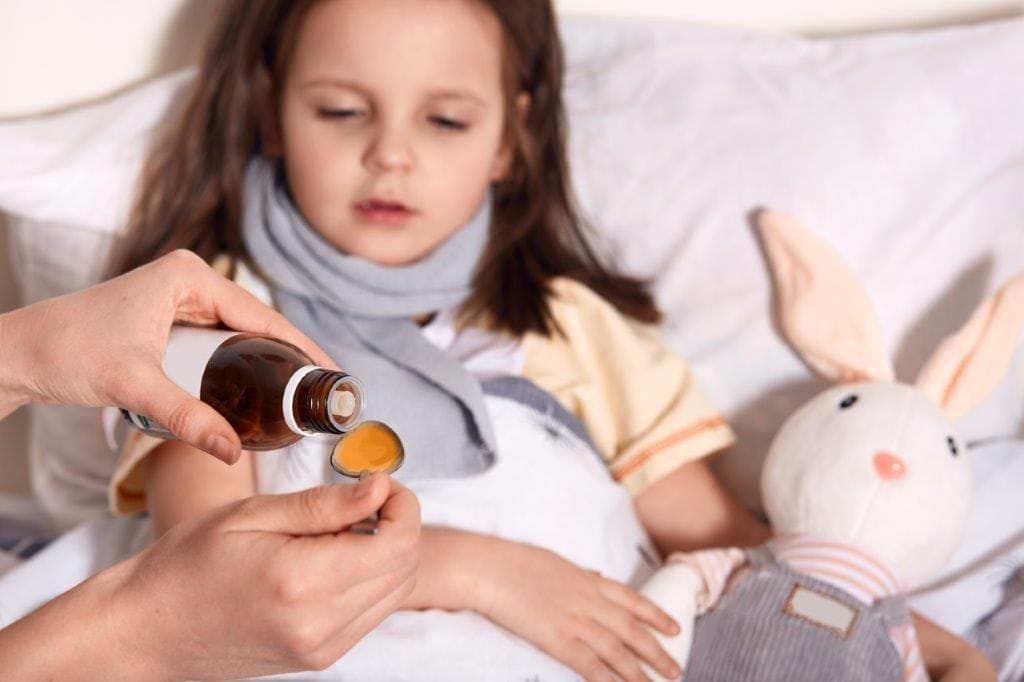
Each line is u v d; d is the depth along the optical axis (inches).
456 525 45.2
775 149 54.6
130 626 28.7
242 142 53.1
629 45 58.4
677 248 55.2
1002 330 49.1
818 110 54.7
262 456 45.8
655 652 42.6
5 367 30.5
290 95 49.4
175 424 28.5
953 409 49.2
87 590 29.5
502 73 51.8
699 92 56.1
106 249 54.0
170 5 58.4
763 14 61.4
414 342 48.6
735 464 54.6
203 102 53.4
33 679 28.8
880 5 60.9
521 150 55.2
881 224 53.7
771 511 47.3
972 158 53.7
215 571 27.3
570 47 59.1
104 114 55.3
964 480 45.3
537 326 52.4
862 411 45.9
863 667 42.1
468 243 51.4
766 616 43.4
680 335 54.9
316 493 27.3
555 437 48.6
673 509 53.1
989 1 60.4
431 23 48.1
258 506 27.9
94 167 53.4
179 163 53.6
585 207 56.6
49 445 56.8
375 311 49.2
